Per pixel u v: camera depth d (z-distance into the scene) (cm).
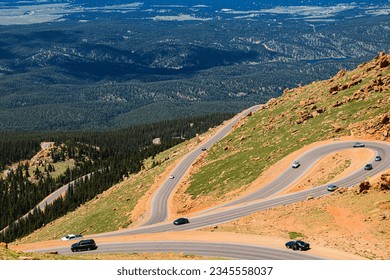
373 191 18175
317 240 15675
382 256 13775
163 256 15175
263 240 16538
